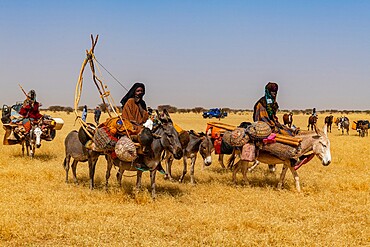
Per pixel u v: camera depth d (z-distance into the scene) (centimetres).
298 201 1175
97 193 1224
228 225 952
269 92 1381
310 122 4700
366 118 8919
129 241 860
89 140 1266
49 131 1917
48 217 1002
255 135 1301
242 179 1502
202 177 1542
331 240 869
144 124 1276
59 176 1482
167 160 1474
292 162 1317
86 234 880
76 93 1285
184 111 14662
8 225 895
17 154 2033
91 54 1212
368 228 950
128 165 1180
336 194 1280
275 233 898
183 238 884
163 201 1166
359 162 1998
